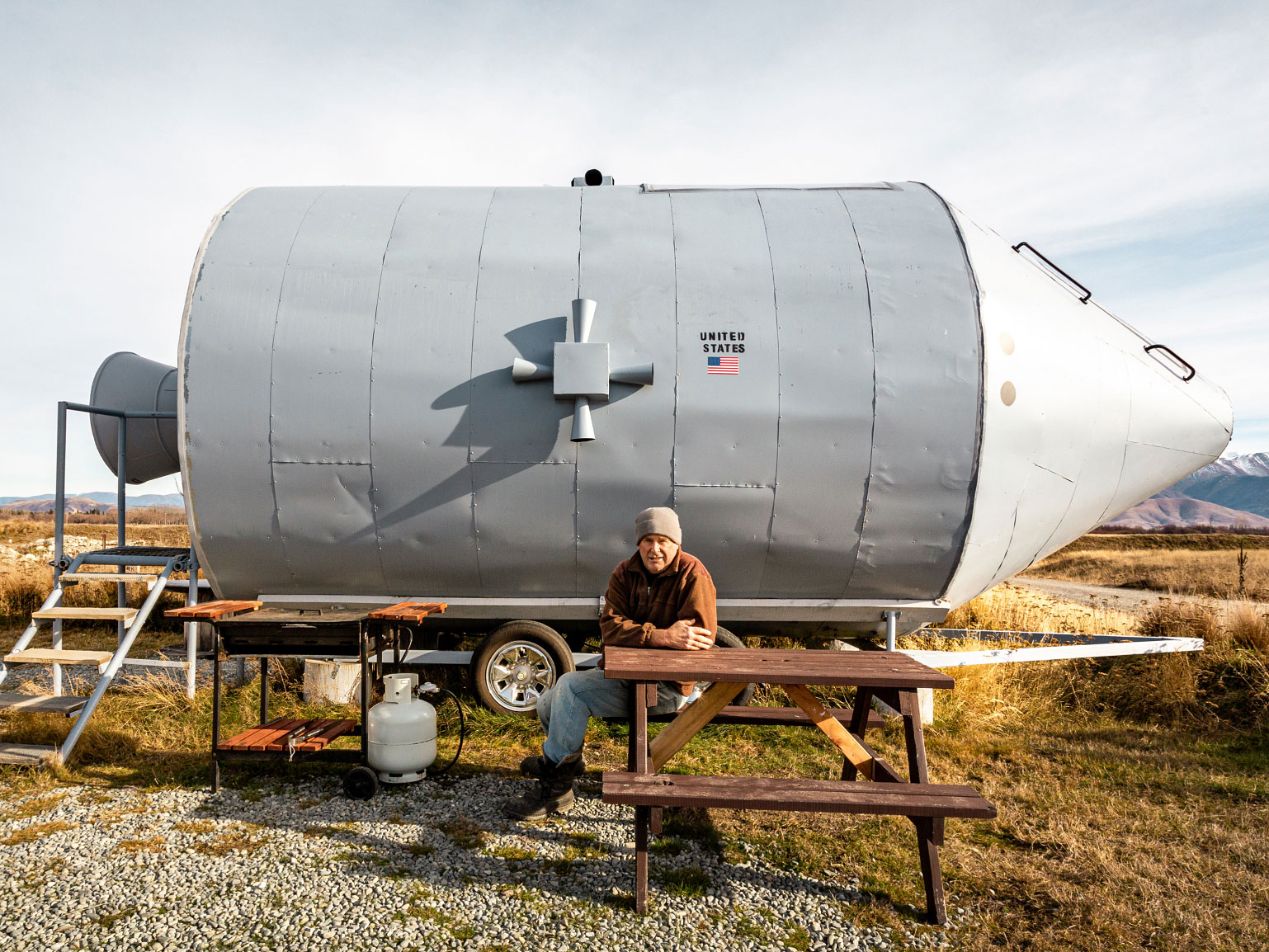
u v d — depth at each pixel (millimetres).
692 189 5492
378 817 3627
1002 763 4598
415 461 4727
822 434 4688
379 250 4980
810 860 3234
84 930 2629
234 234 5035
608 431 4695
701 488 4727
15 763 4152
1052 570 27609
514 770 4316
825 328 4754
